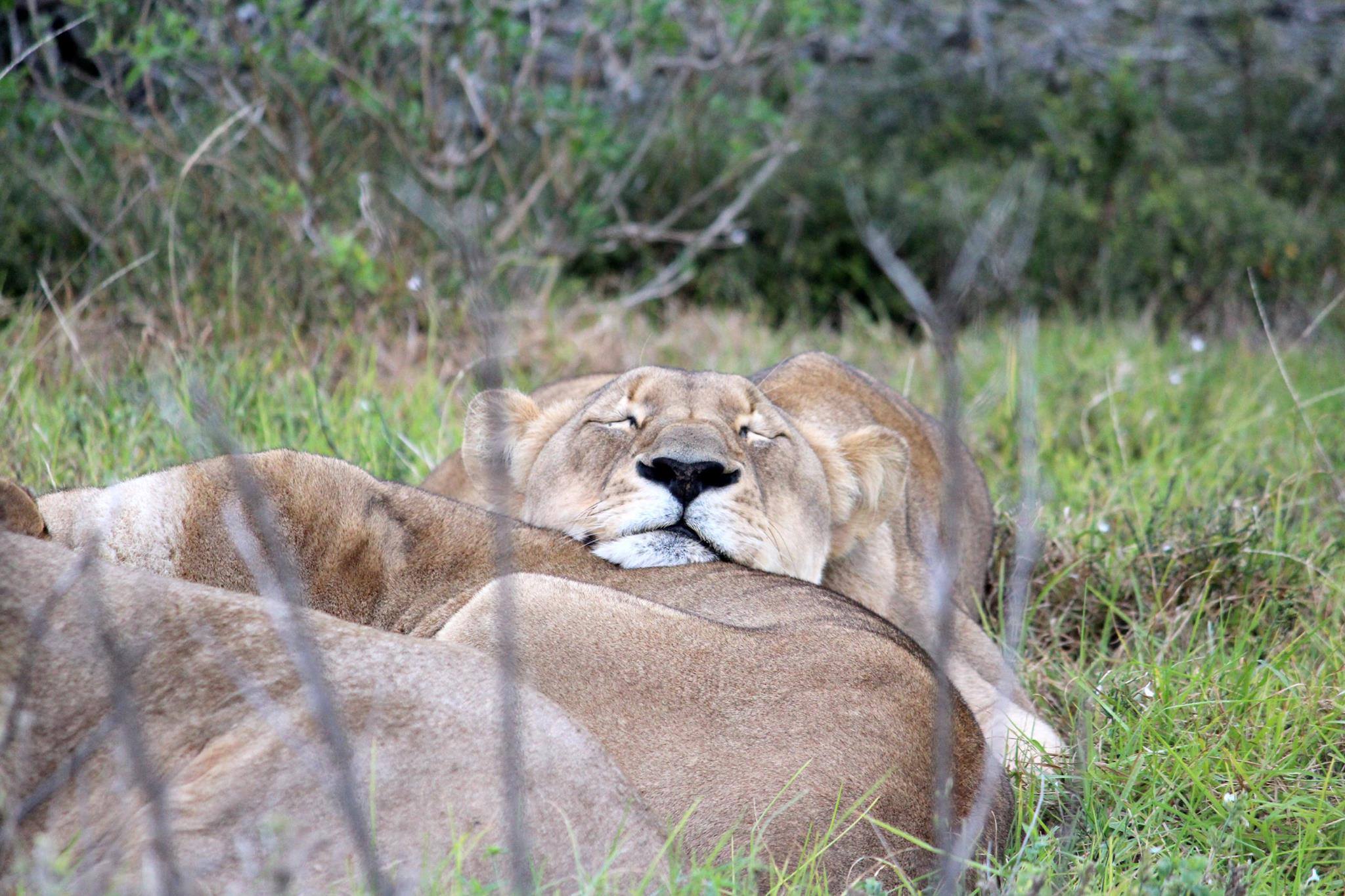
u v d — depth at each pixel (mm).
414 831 4902
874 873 5320
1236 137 23078
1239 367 15789
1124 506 11109
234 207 14672
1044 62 23812
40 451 10055
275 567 6910
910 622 9242
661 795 5508
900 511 9555
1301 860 6340
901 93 22406
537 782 5043
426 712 5121
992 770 5602
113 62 15688
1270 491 11258
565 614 6086
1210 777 7227
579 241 16859
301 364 12828
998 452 13422
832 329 18875
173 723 5121
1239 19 23969
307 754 4977
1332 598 9734
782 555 8242
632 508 7668
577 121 16281
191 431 7145
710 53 20516
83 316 13312
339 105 16562
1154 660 8547
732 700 5809
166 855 4512
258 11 14938
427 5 15734
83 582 5293
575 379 10641
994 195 19328
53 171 14695
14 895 4758
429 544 7172
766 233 19609
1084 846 6594
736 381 8516
